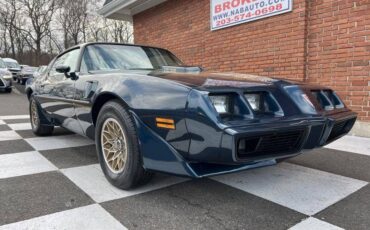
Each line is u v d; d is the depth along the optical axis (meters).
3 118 6.42
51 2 34.50
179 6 7.87
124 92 2.45
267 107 2.29
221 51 6.65
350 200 2.37
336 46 4.73
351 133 4.62
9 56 39.56
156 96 2.24
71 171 3.01
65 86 3.50
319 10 4.89
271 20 5.56
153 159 2.26
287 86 2.44
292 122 2.16
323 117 2.37
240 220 2.07
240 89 2.15
